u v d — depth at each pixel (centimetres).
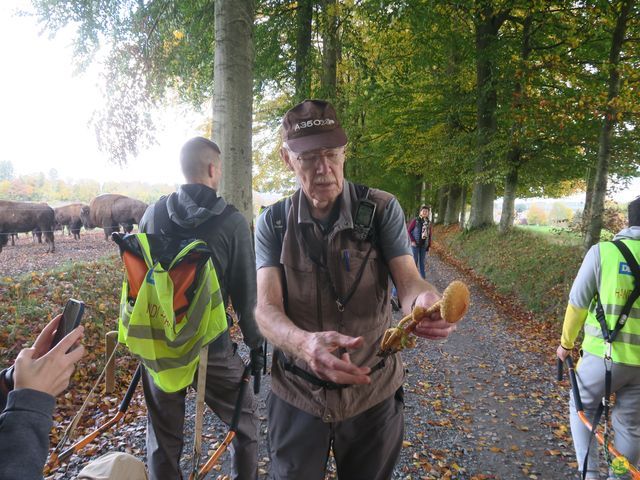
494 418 409
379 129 1823
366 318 149
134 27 845
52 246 1112
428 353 595
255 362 225
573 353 596
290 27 1105
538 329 738
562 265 909
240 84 609
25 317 470
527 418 410
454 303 96
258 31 1105
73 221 1511
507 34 1321
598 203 847
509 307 908
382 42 1334
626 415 219
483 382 498
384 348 115
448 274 1302
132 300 181
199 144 216
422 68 1386
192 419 362
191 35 943
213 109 620
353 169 2000
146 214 215
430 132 1630
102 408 373
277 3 1067
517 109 985
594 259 229
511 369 542
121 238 182
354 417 150
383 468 155
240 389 216
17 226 1078
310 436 150
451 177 1662
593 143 1073
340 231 146
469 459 338
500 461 337
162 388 179
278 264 154
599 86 989
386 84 1248
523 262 1068
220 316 189
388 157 2014
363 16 1004
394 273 149
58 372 108
